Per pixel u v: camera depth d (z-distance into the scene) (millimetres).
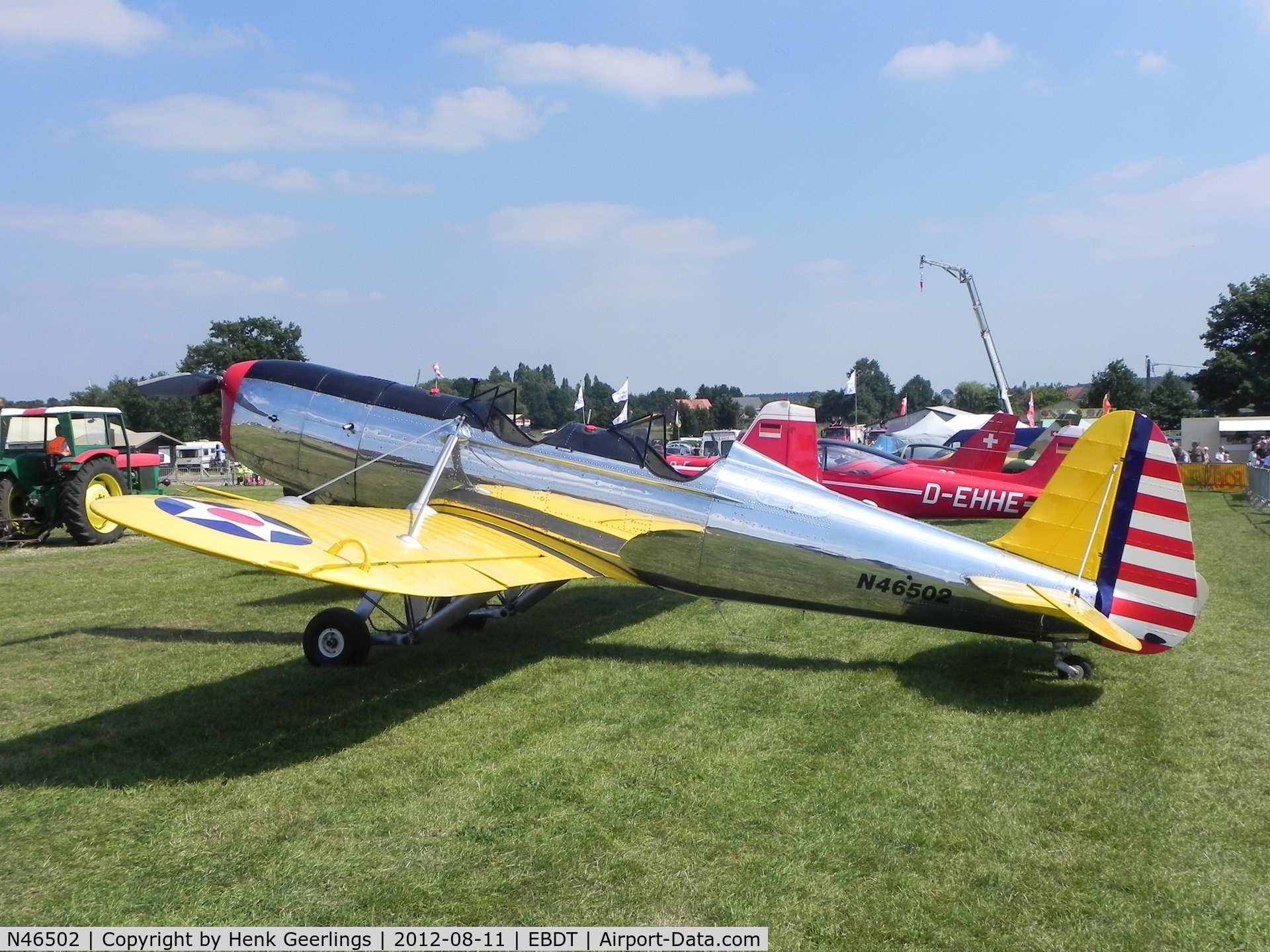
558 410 59969
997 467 15703
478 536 6766
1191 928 3049
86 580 10211
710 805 4004
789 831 3750
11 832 3764
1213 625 7523
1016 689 5711
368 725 5102
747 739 4836
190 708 5414
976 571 5961
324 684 5934
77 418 14211
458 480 7520
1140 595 5641
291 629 7586
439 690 5789
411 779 4301
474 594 5539
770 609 8273
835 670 6176
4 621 7891
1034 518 5918
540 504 7152
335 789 4191
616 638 7191
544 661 6492
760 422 11117
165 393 9586
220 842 3670
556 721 5156
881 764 4477
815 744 4762
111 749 4719
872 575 6258
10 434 13453
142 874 3412
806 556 6426
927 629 7320
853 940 2990
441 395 7977
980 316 34969
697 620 7840
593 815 3900
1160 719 5125
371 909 3164
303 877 3377
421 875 3396
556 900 3221
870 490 14453
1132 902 3213
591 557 6965
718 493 6676
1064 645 5945
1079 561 5773
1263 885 3318
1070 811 3943
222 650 6836
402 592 5027
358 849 3604
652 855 3543
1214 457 31938
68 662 6477
